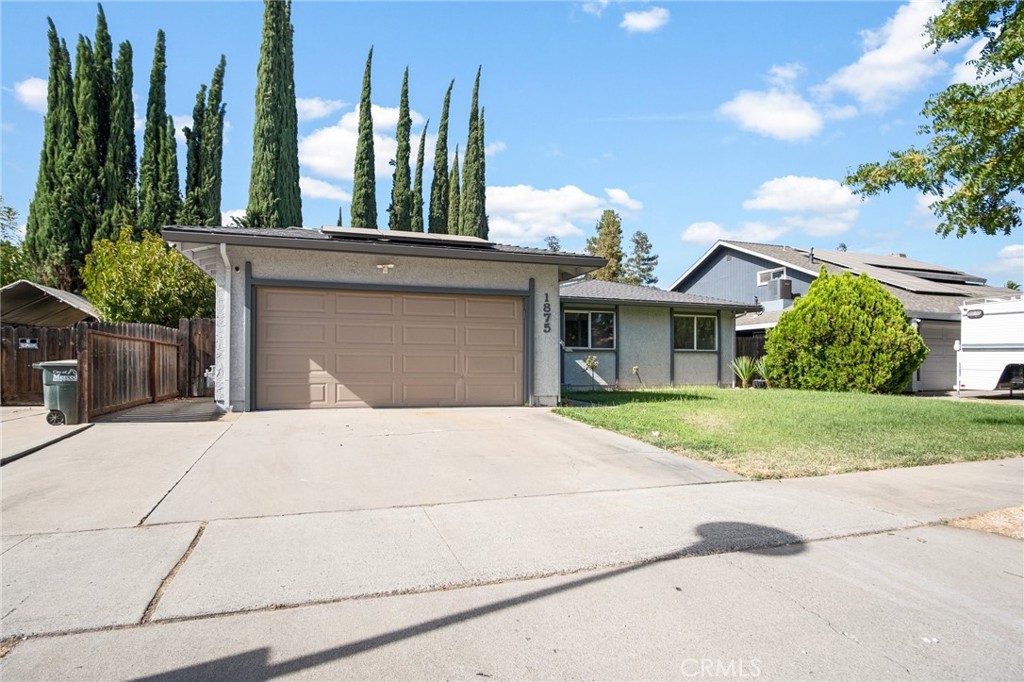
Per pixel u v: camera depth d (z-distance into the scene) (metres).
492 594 3.63
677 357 19.59
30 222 25.52
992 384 17.45
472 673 2.77
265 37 26.70
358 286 10.93
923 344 17.03
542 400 12.20
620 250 54.91
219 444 7.64
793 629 3.23
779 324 18.95
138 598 3.44
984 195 6.75
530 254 11.46
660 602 3.54
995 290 25.22
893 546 4.54
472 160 38.06
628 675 2.77
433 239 11.90
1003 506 5.59
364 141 33.22
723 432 9.16
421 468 6.69
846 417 10.95
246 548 4.26
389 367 11.23
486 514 5.16
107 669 2.74
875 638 3.15
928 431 9.63
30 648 2.91
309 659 2.87
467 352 11.75
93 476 6.09
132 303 16.80
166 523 4.74
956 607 3.52
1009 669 2.87
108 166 25.58
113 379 10.39
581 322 18.27
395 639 3.07
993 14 6.80
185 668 2.76
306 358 10.77
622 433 8.89
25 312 15.43
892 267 26.80
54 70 25.59
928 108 6.94
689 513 5.26
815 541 4.63
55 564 3.91
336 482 6.04
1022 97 5.98
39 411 11.12
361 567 3.97
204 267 11.93
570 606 3.47
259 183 26.72
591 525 4.90
